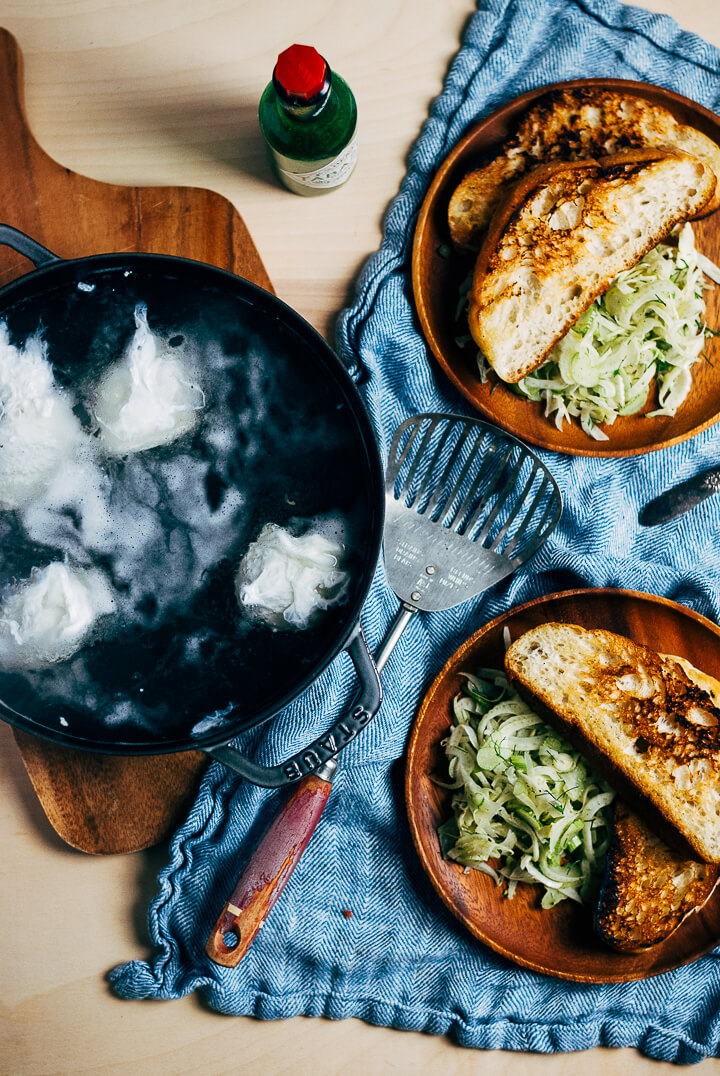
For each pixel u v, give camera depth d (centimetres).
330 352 92
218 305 94
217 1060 100
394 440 99
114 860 100
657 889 96
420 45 104
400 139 104
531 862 98
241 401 94
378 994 100
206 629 94
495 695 100
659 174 99
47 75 103
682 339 102
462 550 99
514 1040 100
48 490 94
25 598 93
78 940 100
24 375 93
